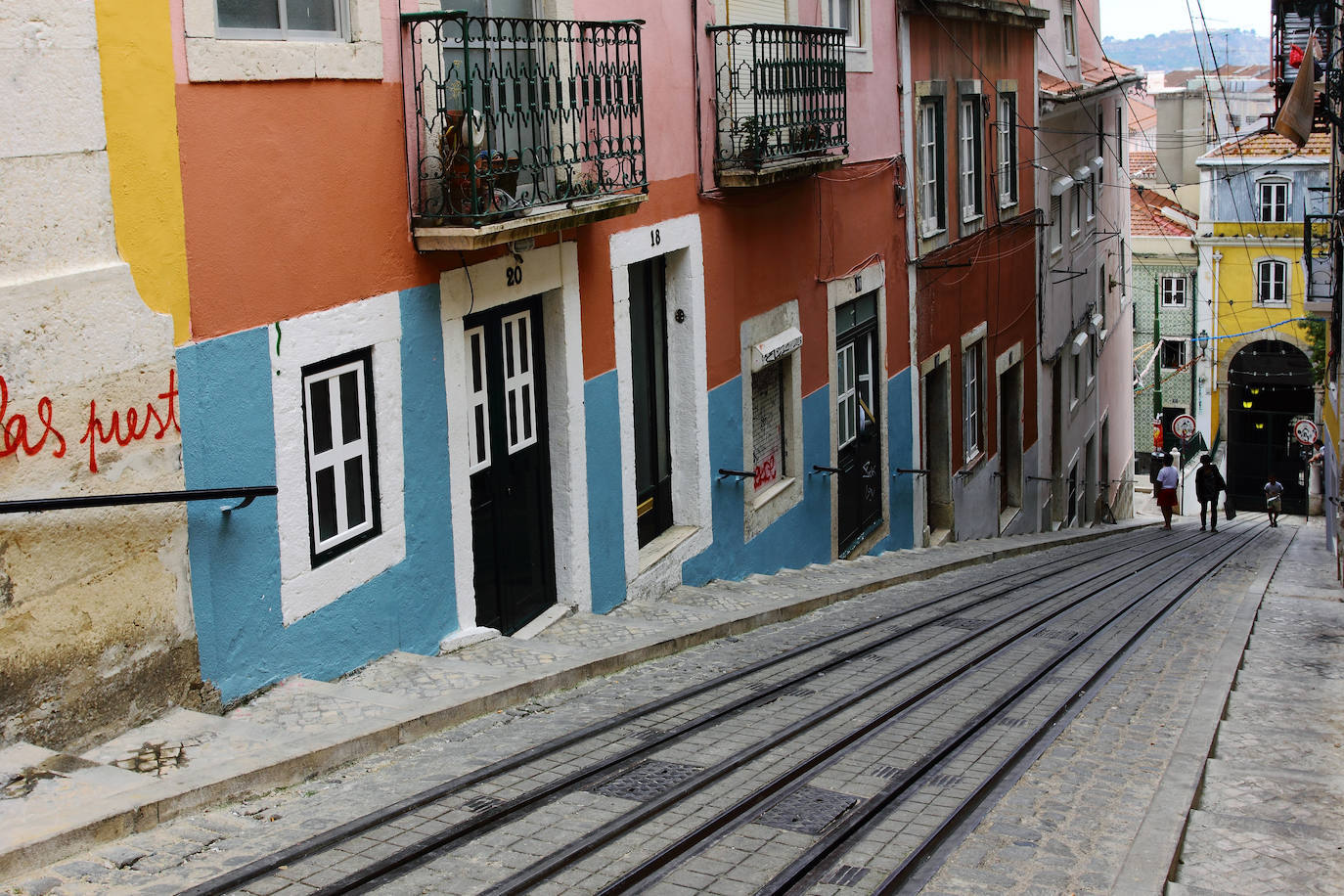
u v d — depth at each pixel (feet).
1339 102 69.92
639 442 38.55
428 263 27.40
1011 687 29.89
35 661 19.08
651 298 38.70
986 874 17.66
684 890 16.75
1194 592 51.93
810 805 20.38
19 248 18.65
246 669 23.09
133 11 20.18
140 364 20.58
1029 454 74.54
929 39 55.52
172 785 18.21
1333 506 79.36
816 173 44.60
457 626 29.19
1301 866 18.57
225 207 22.12
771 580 43.04
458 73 28.12
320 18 24.40
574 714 24.90
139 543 20.72
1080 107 82.84
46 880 15.69
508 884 16.31
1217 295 134.72
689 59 37.99
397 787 19.71
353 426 25.84
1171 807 20.24
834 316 48.57
